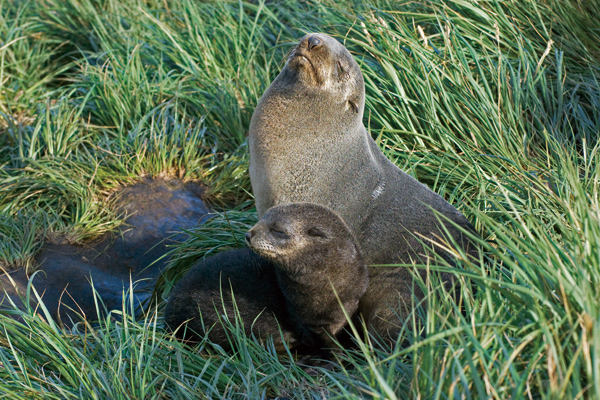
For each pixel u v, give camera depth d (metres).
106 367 12.70
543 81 20.69
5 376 12.33
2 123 24.67
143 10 27.92
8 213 19.98
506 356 9.26
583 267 10.44
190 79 25.25
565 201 14.59
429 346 9.88
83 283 18.17
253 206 20.72
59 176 20.81
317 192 14.94
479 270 11.32
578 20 22.70
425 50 20.97
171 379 11.87
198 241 18.25
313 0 25.59
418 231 14.45
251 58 25.23
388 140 20.11
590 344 9.14
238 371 12.56
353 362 11.77
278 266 13.19
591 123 20.08
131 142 22.55
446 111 20.12
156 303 16.83
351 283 13.41
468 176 18.05
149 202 20.89
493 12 22.55
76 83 26.94
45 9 29.92
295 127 14.78
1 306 16.19
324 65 14.39
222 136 23.66
